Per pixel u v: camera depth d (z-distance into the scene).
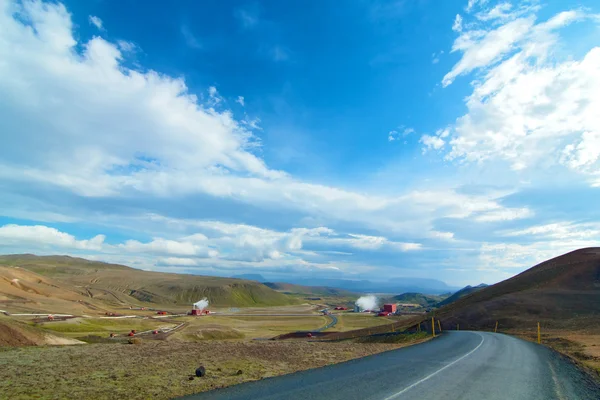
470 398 10.22
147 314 189.12
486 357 19.16
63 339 29.19
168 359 15.98
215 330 101.31
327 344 25.19
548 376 14.28
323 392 10.28
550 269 78.31
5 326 25.84
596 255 78.62
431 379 12.64
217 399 9.38
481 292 85.50
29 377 11.87
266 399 9.42
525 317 51.53
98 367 13.77
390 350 21.77
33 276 188.38
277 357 17.50
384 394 10.23
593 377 14.55
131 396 9.69
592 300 53.94
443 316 62.38
